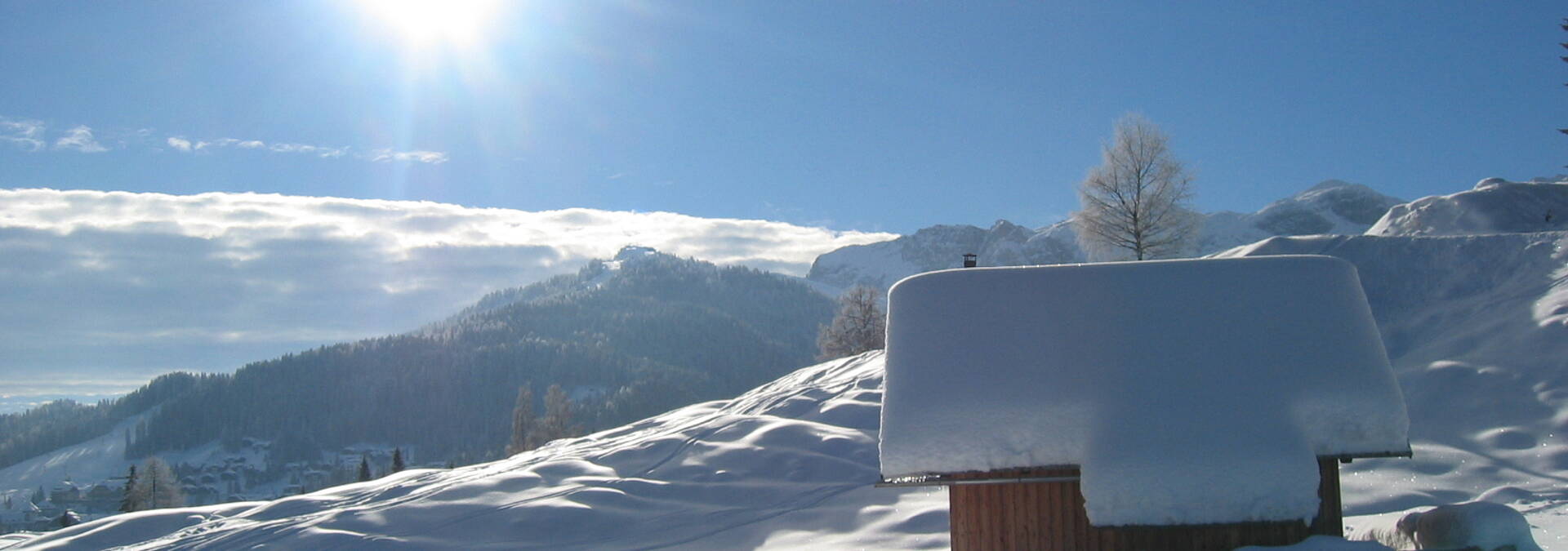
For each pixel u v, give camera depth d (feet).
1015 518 37.40
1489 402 69.51
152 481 212.84
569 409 234.17
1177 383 36.55
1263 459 34.06
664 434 96.37
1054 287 40.14
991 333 39.19
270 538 71.20
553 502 76.33
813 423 93.56
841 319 198.90
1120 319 38.70
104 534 77.77
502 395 583.99
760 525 70.49
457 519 73.87
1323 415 35.58
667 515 74.28
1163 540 36.04
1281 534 35.42
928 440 36.88
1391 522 39.14
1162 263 40.68
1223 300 38.93
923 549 61.77
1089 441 35.68
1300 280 39.47
